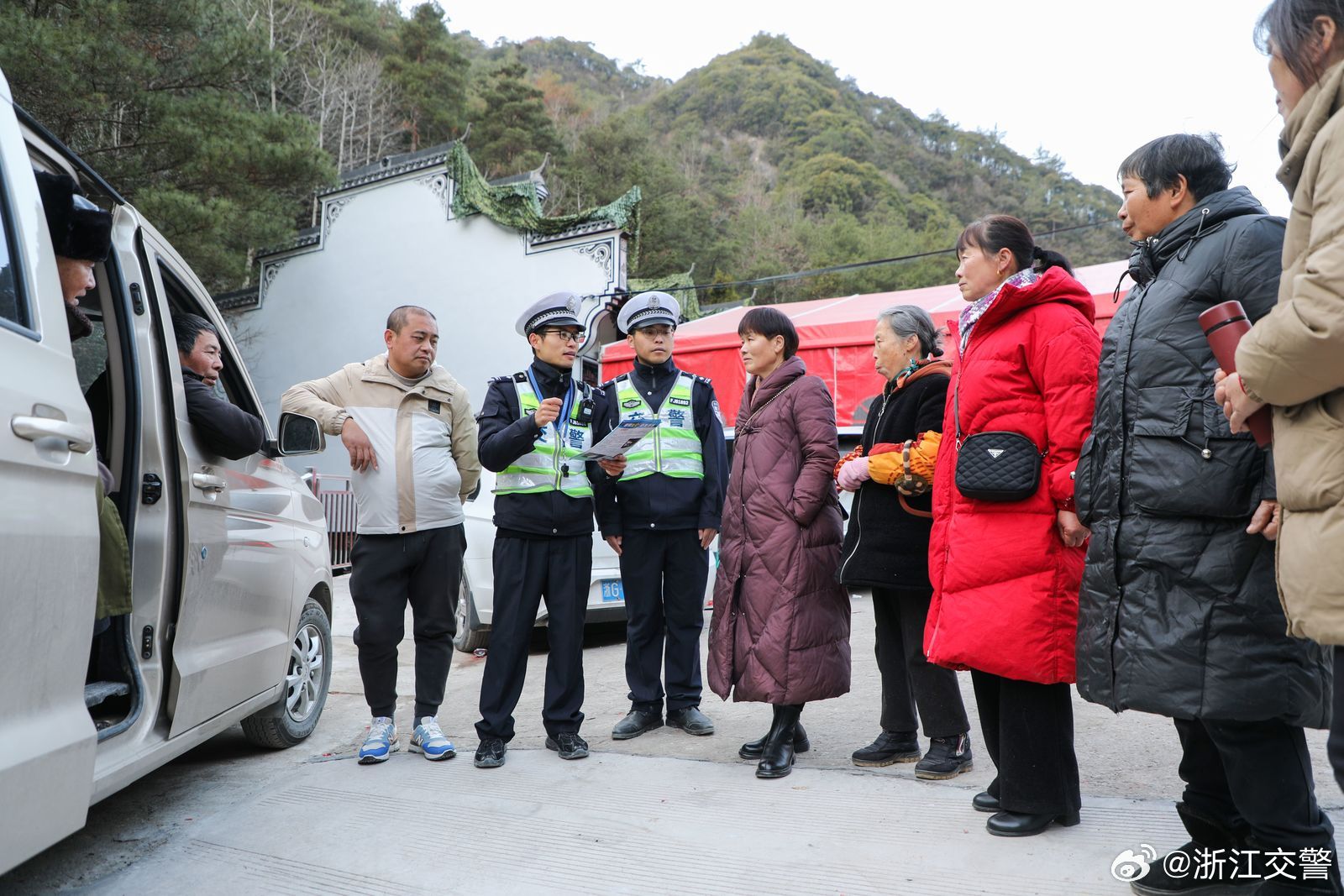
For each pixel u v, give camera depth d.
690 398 4.12
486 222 14.16
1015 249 2.71
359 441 3.57
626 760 3.53
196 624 2.93
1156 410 2.02
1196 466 1.94
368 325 15.15
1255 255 1.93
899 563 3.11
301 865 2.60
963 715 3.19
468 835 2.77
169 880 2.52
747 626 3.32
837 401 10.02
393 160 15.40
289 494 3.88
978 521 2.56
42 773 1.88
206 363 3.18
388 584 3.66
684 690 4.07
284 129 13.32
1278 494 1.58
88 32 10.77
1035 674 2.44
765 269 45.59
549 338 3.72
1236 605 1.90
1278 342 1.47
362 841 2.75
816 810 2.86
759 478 3.43
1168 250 2.11
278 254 16.00
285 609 3.68
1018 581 2.48
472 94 43.00
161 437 2.80
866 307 12.12
